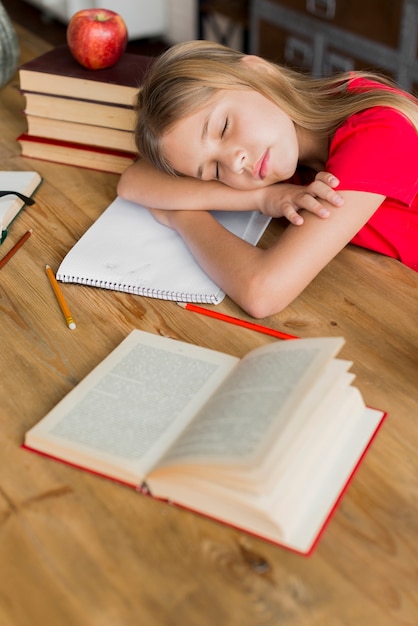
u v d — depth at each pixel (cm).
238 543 71
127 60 144
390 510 74
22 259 117
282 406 75
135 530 73
